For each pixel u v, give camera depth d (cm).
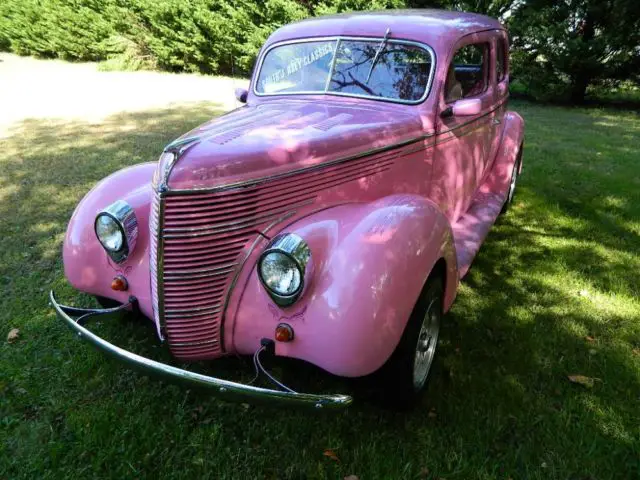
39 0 1745
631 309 361
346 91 347
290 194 249
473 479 230
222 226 233
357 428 258
